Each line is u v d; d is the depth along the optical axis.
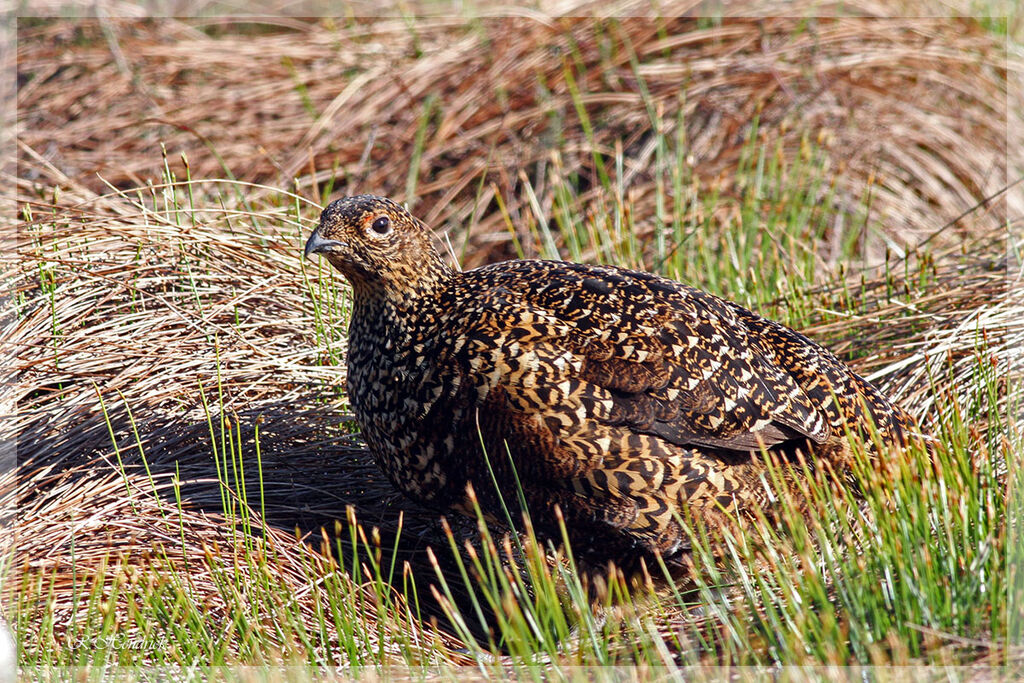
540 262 6.10
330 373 7.32
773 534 5.43
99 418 6.63
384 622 5.53
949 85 12.06
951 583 5.02
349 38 12.98
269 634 5.60
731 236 9.88
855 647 4.81
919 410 6.84
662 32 11.95
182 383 7.04
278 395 7.33
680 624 5.43
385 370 5.81
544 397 5.35
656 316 5.60
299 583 6.01
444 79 11.88
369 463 6.97
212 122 11.95
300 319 7.74
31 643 5.32
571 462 5.38
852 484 5.82
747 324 6.14
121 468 6.29
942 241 10.29
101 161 11.21
